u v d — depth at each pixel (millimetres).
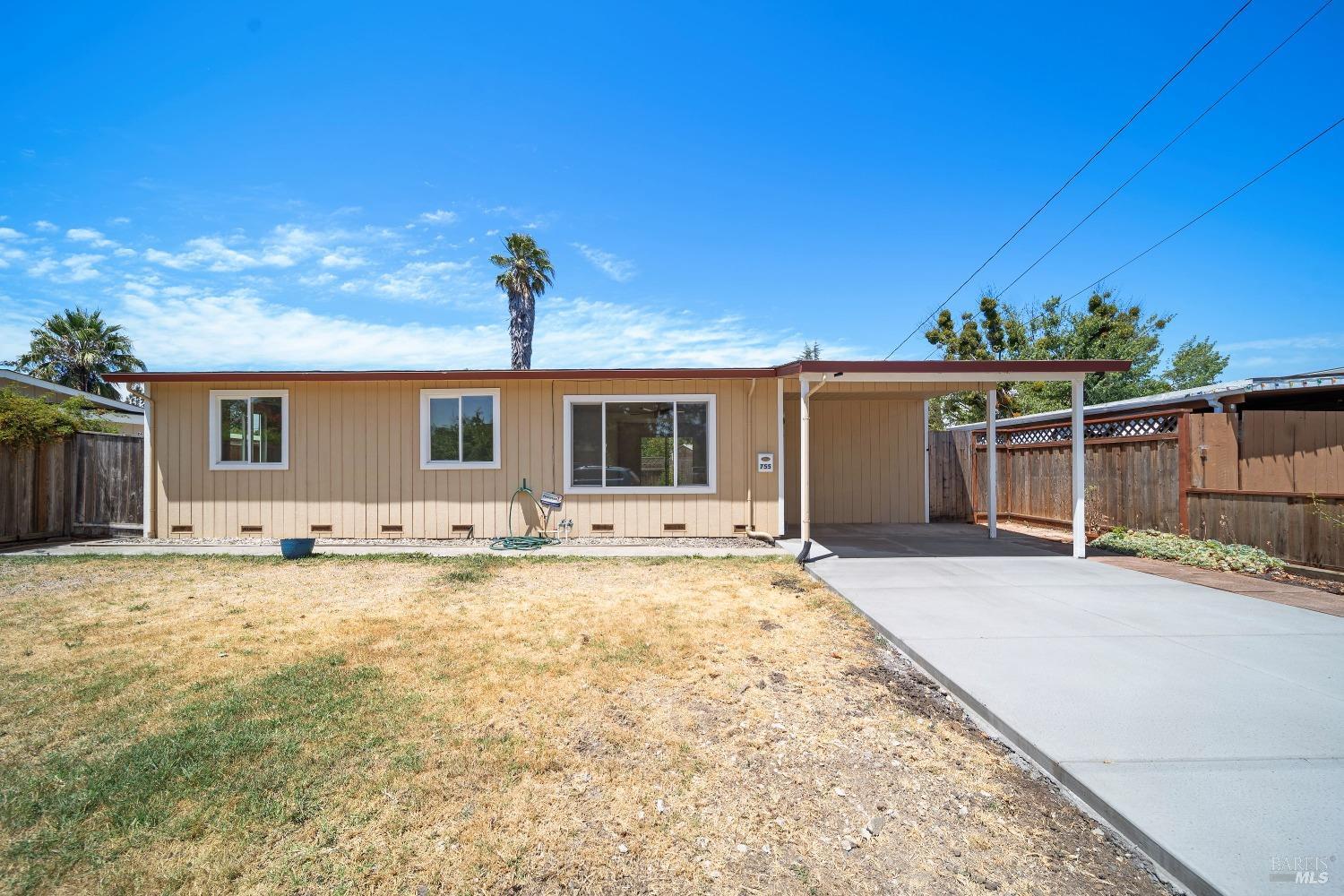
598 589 6477
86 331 22750
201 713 3330
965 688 3586
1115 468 9367
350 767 2781
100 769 2736
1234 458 7883
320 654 4332
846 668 4164
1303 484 7312
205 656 4285
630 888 2055
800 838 2330
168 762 2785
